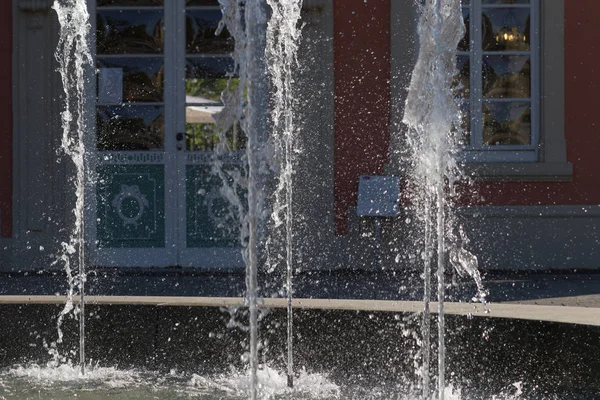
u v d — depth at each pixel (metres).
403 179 17.08
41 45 17.28
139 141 17.48
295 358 6.53
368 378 6.42
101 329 6.80
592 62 17.52
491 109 17.56
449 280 15.56
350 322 6.45
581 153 17.47
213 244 17.47
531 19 17.61
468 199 17.20
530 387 5.92
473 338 6.16
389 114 17.20
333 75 17.14
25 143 17.23
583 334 5.73
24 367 6.85
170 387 6.33
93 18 17.39
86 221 17.36
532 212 17.23
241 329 6.63
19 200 17.19
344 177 17.16
